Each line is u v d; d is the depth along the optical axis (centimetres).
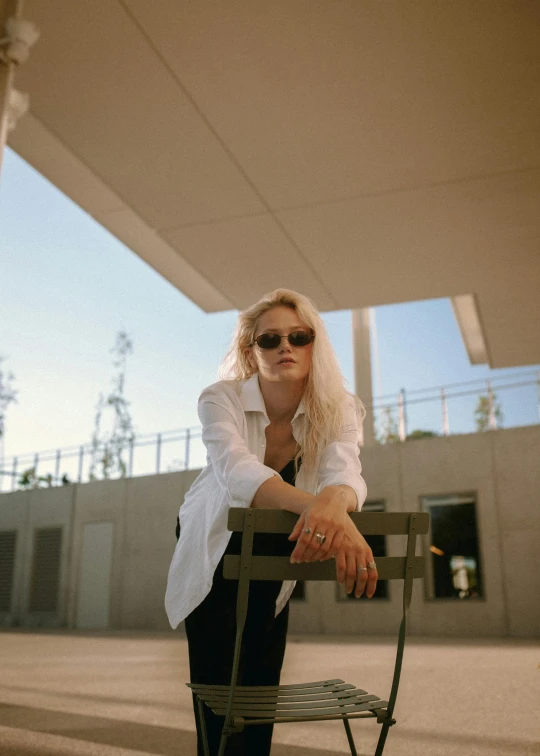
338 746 274
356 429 194
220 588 173
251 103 518
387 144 559
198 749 170
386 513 144
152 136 552
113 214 757
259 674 179
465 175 591
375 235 680
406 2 432
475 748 260
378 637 1253
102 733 299
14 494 1986
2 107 205
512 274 762
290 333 187
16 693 445
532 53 470
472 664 648
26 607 1875
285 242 694
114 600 1720
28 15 442
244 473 157
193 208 642
